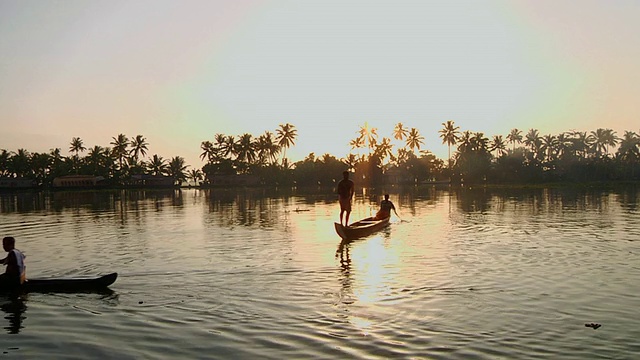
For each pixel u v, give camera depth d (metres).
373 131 140.00
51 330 9.05
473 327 8.70
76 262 15.93
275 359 7.40
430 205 43.31
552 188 92.75
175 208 44.69
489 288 11.47
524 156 141.50
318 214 35.50
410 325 8.85
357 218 32.31
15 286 11.94
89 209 45.00
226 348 7.91
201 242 20.16
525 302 10.25
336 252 17.12
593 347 7.66
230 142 150.00
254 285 12.22
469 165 135.88
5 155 139.88
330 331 8.61
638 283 11.73
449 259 15.30
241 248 18.31
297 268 14.30
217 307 10.30
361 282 12.33
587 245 17.64
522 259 15.09
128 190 126.25
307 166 139.88
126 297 11.30
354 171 143.38
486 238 19.97
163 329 8.95
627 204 40.22
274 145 147.88
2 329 9.17
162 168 155.75
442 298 10.64
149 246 19.19
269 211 38.91
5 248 12.22
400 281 12.35
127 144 151.38
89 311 10.24
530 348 7.65
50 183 135.50
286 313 9.76
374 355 7.46
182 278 13.18
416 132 150.12
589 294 10.80
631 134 149.12
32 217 35.94
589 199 49.22
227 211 39.47
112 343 8.29
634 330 8.42
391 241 19.72
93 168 137.38
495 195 62.97
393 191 87.88
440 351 7.57
